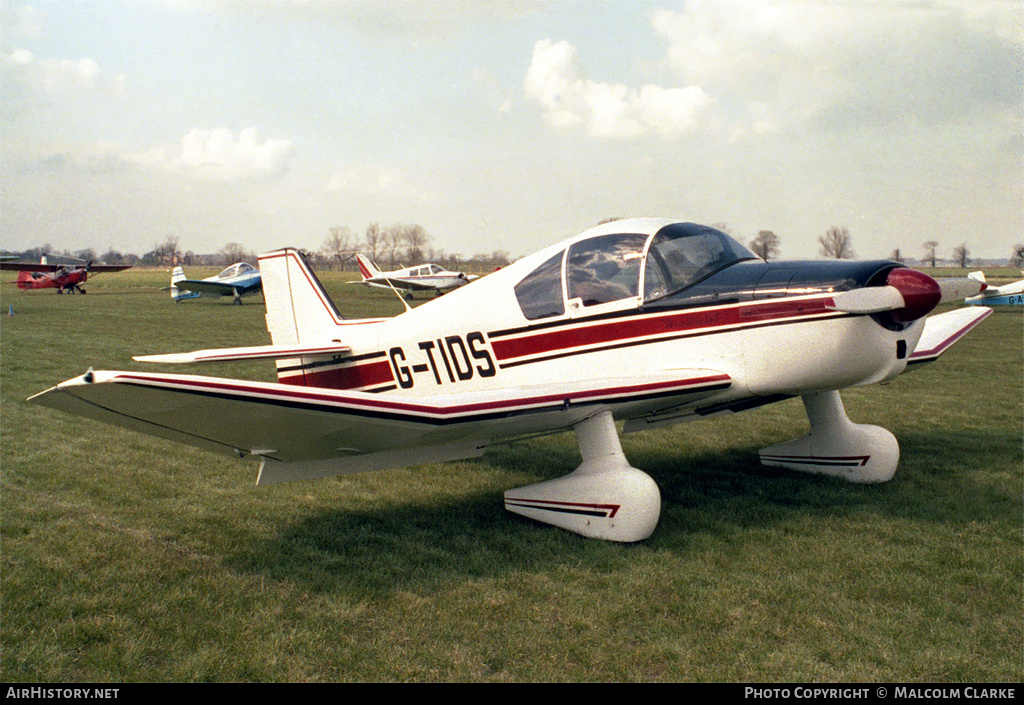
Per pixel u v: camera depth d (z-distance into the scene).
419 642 3.07
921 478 5.54
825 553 4.04
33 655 2.88
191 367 11.84
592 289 4.96
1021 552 4.03
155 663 2.88
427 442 4.17
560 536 4.40
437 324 5.70
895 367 4.45
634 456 6.52
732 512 4.78
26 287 41.50
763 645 3.04
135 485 5.33
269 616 3.27
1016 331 17.62
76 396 2.98
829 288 4.24
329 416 3.42
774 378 4.45
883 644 3.04
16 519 4.49
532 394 4.01
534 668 2.88
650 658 2.95
